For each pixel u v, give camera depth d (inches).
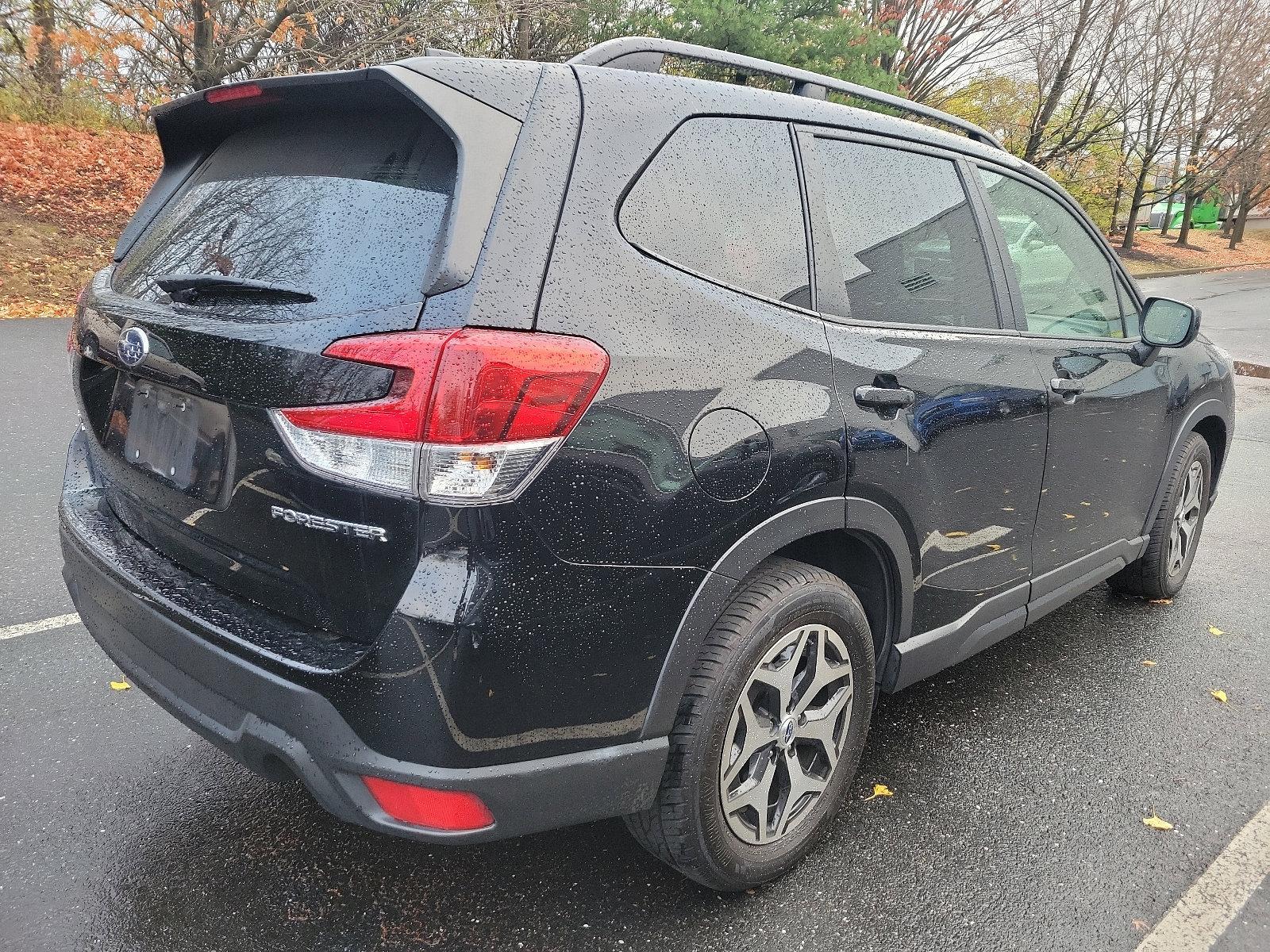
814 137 93.9
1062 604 129.7
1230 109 1005.2
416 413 62.6
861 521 89.5
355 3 464.1
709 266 80.1
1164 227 1566.2
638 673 73.3
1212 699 133.6
